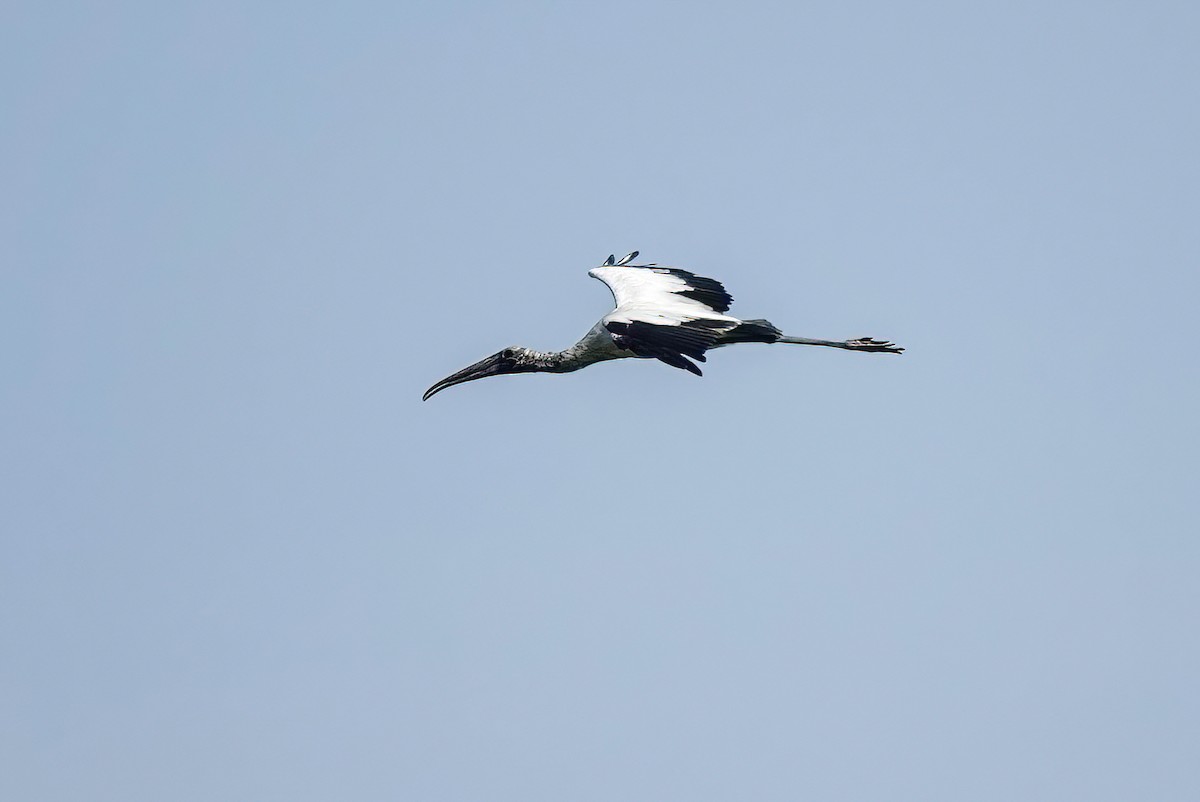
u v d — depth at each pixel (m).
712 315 27.19
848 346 29.17
